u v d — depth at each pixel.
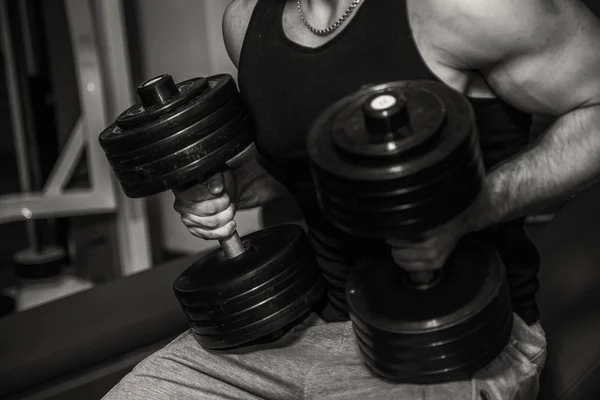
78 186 3.19
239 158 1.24
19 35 3.09
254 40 1.06
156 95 1.03
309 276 1.08
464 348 0.90
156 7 3.26
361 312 0.94
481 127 0.99
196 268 1.15
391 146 0.80
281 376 1.10
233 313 1.05
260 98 1.06
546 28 0.88
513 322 0.99
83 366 1.54
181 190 1.10
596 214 1.62
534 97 0.93
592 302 1.41
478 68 0.94
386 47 0.95
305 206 1.13
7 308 2.88
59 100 3.19
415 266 0.92
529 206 0.96
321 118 0.89
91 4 2.86
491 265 0.95
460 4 0.88
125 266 3.08
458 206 0.82
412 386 0.96
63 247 3.50
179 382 1.13
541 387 1.32
